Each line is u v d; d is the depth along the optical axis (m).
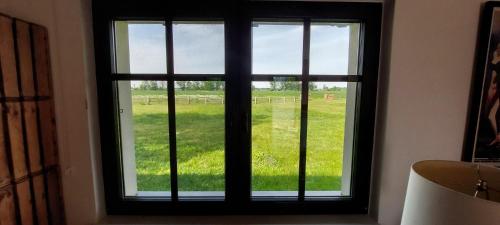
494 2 1.09
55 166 1.17
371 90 1.24
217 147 1.29
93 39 1.21
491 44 1.11
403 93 1.16
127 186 1.34
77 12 1.13
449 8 1.12
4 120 0.94
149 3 1.19
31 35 1.04
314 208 1.32
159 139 1.29
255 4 1.20
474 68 1.15
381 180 1.22
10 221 0.97
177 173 1.30
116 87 1.27
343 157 1.32
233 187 1.30
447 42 1.13
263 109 1.26
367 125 1.26
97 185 1.25
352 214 1.32
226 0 1.20
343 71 1.26
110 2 1.19
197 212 1.32
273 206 1.31
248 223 1.25
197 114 1.26
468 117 1.17
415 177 0.60
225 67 1.24
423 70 1.15
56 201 1.17
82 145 1.20
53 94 1.15
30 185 1.04
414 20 1.12
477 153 1.18
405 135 1.18
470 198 0.48
